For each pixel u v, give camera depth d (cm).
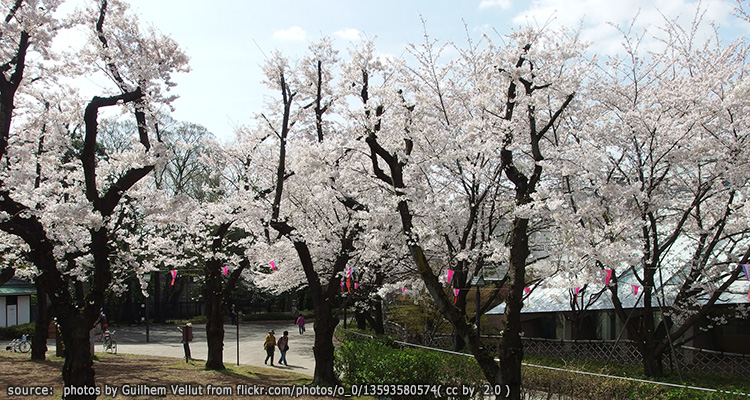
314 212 1341
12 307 2867
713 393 722
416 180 1240
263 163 1346
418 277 1449
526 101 928
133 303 3609
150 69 819
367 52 1102
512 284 805
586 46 1098
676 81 1162
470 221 1206
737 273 1025
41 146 1111
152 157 784
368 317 2072
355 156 1248
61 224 789
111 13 841
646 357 1152
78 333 717
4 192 702
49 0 781
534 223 1294
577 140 1242
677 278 1358
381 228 1145
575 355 1534
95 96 775
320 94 1152
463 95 1284
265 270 2208
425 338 1650
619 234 1027
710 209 1166
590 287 1588
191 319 3791
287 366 1736
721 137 1059
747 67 1084
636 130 1098
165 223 920
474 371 956
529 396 922
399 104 1091
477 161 1206
